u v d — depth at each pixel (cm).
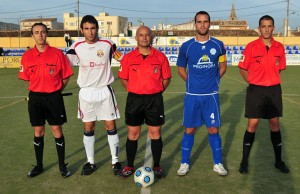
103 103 427
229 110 870
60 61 407
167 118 780
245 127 688
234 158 497
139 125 420
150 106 406
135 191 383
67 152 531
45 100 405
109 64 429
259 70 418
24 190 387
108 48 421
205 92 417
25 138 616
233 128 681
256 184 400
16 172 445
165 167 461
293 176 423
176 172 442
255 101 424
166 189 387
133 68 402
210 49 408
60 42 3497
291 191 380
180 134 638
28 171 449
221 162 439
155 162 424
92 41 416
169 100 1035
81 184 404
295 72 2042
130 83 408
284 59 423
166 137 618
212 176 427
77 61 426
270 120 437
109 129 439
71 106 952
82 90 425
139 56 402
